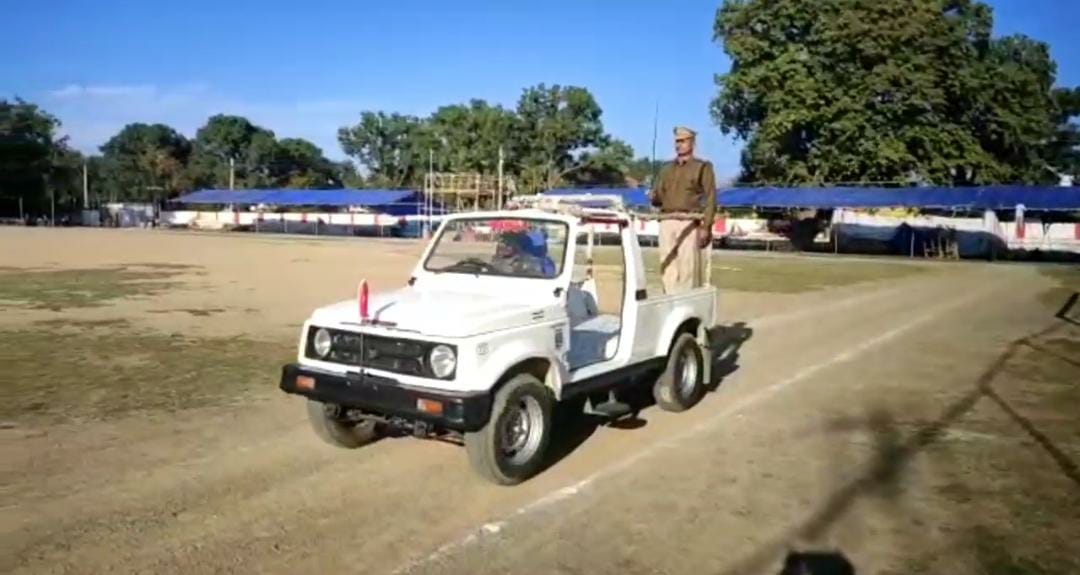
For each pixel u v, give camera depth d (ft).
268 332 41.98
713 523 17.47
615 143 291.79
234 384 29.86
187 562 15.08
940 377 33.30
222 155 388.57
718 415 26.89
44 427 23.85
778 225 169.68
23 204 275.59
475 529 16.94
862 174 164.86
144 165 356.79
